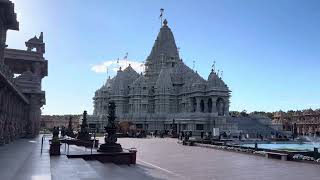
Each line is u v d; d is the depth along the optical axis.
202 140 71.44
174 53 163.50
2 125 38.03
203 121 123.94
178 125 132.62
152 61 165.12
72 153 33.50
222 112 133.75
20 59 66.56
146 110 150.75
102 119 148.25
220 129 118.88
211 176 27.31
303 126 182.25
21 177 17.28
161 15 170.38
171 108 148.38
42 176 17.72
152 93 153.00
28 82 64.25
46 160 25.02
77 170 22.91
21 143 44.28
